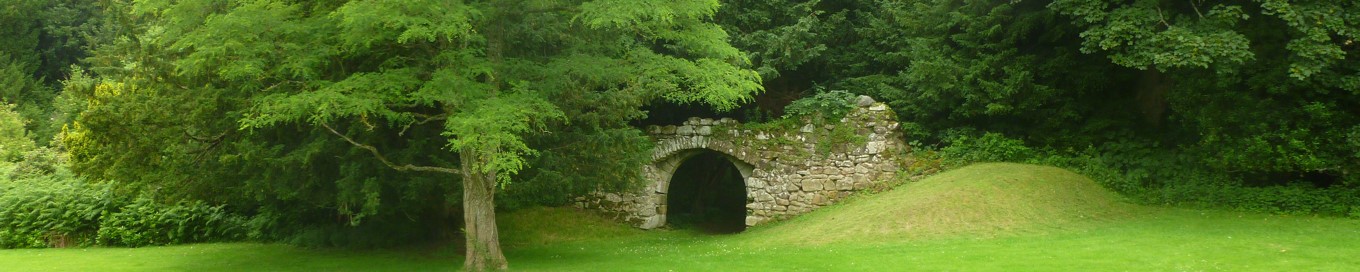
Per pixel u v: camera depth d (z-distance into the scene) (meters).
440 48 11.17
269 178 12.09
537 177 13.21
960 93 18.69
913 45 19.31
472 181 11.84
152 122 11.98
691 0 11.09
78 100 15.30
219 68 10.63
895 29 20.62
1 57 29.47
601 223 19.97
